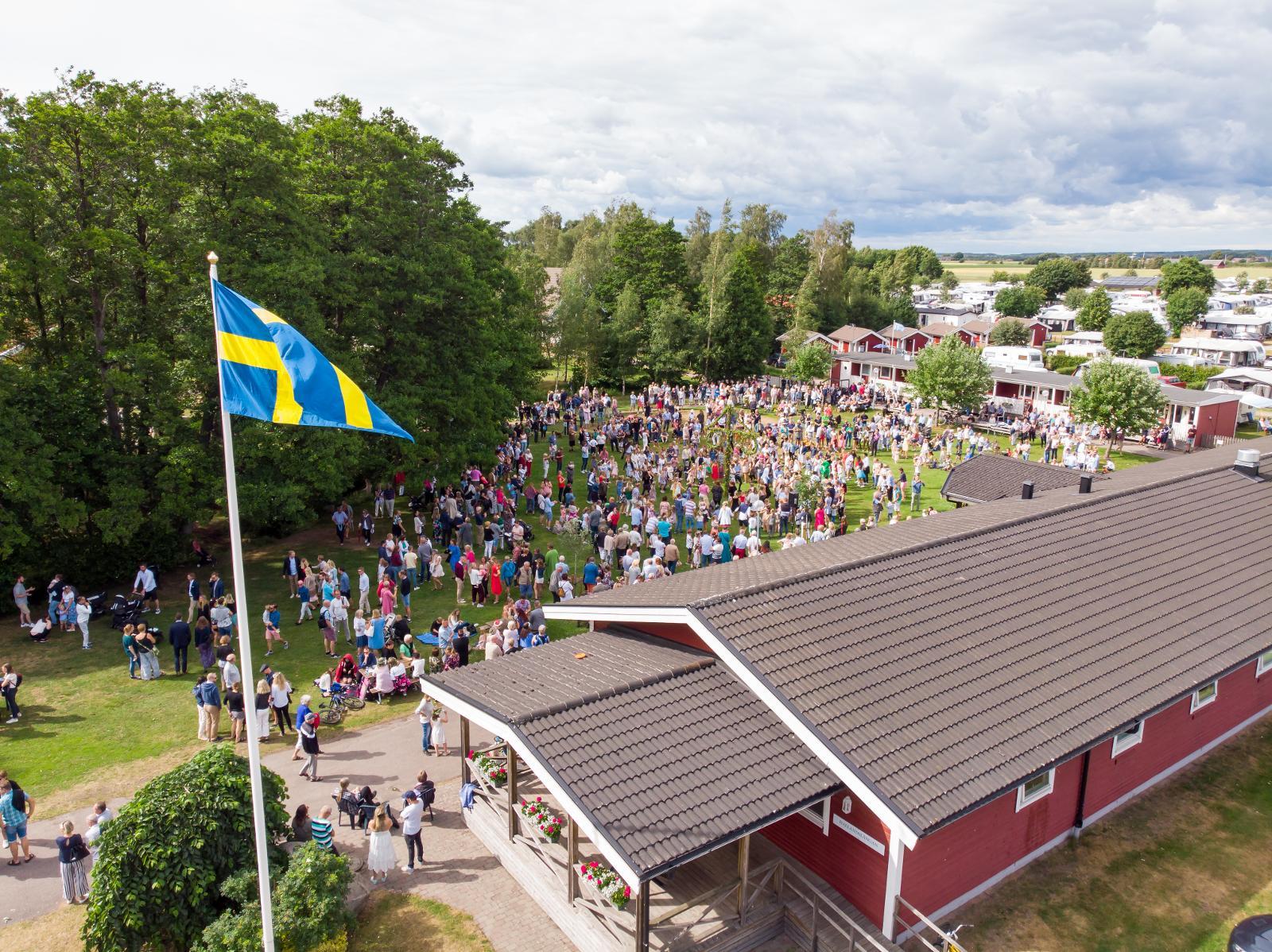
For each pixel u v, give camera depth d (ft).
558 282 273.33
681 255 272.10
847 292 331.36
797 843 43.83
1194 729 56.29
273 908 37.35
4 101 70.85
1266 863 46.88
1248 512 71.10
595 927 39.32
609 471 118.83
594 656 48.98
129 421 79.00
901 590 50.52
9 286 75.05
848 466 132.26
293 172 84.69
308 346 35.50
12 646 69.77
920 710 40.83
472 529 98.43
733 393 200.75
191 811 39.60
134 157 74.23
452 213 104.68
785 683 40.86
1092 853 47.39
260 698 56.49
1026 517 62.59
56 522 75.36
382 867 43.91
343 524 93.91
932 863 40.34
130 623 69.62
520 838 45.78
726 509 94.17
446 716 61.82
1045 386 194.80
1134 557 59.62
